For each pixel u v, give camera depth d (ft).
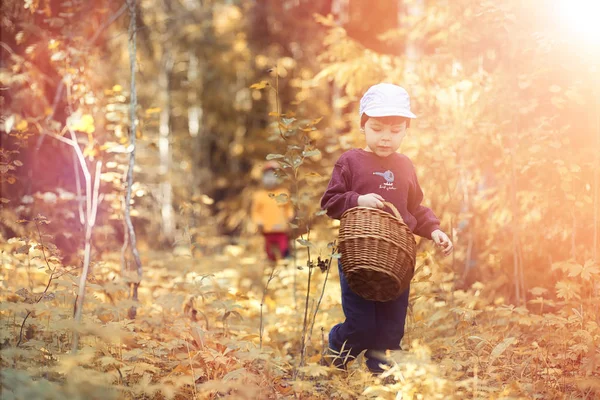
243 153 54.75
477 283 16.67
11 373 9.37
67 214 19.90
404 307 12.39
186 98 57.62
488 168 19.42
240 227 50.08
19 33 19.57
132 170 16.75
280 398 11.39
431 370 11.25
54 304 14.16
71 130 15.97
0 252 16.02
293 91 48.11
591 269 13.71
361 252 10.66
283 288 22.52
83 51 18.56
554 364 12.85
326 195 12.00
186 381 11.00
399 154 12.53
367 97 12.12
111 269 17.37
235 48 53.98
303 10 48.44
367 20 33.96
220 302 14.34
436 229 12.34
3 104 19.61
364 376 11.69
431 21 21.65
